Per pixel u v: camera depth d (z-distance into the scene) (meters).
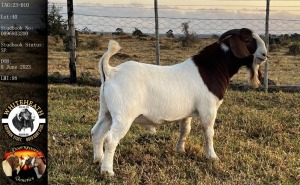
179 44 34.50
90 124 8.73
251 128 8.63
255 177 6.01
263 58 6.56
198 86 6.30
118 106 5.66
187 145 7.25
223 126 8.77
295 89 12.90
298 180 6.02
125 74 5.79
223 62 6.61
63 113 9.38
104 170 5.80
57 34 27.88
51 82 13.62
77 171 5.98
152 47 32.09
